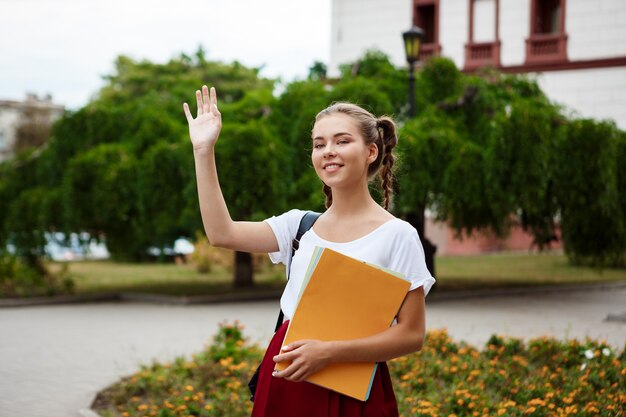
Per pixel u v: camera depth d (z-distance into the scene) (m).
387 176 2.91
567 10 26.69
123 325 12.22
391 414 2.62
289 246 2.74
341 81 17.61
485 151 14.52
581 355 7.30
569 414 5.24
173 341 10.52
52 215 16.19
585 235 15.49
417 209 15.48
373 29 29.69
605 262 16.69
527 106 14.48
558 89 26.84
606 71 26.19
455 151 14.28
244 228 2.72
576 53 26.58
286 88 17.59
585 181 14.86
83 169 15.87
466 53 28.11
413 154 13.87
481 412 5.47
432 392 6.24
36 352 9.58
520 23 27.39
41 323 12.52
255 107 17.64
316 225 2.70
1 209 17.42
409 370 7.05
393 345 2.48
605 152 14.72
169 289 17.70
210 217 2.66
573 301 15.21
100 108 17.41
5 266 16.55
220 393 6.43
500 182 14.30
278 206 15.01
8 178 17.77
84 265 27.48
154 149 15.45
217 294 16.34
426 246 15.59
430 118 15.06
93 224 16.61
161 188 15.38
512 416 5.26
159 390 6.73
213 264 23.52
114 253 17.81
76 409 6.52
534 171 14.11
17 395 7.11
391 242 2.57
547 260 25.95
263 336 10.80
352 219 2.65
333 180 2.61
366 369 2.49
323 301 2.50
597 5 26.27
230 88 32.59
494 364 7.05
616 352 7.98
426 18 29.23
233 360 7.54
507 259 26.48
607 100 26.19
